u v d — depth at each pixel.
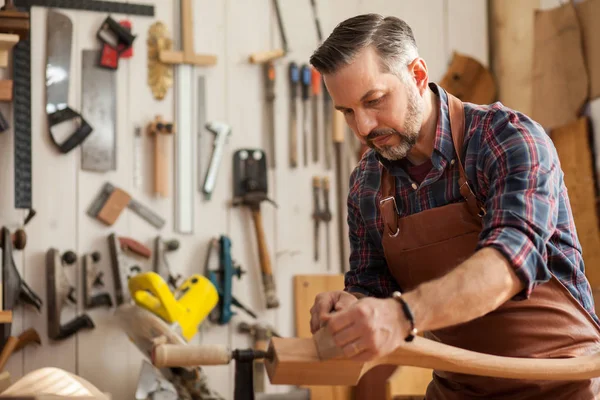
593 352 1.83
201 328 3.95
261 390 3.95
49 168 3.81
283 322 4.15
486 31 4.62
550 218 1.66
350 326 1.44
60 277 3.70
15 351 3.66
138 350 3.84
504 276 1.53
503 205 1.66
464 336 1.94
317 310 1.84
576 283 1.88
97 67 3.92
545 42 4.29
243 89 4.18
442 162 1.94
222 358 1.49
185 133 4.03
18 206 3.67
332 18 4.39
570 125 4.08
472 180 1.89
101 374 3.78
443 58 4.56
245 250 4.11
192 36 4.08
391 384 3.28
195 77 4.09
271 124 4.20
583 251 3.94
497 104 1.93
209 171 4.03
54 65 3.84
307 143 4.29
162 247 3.89
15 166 3.68
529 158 1.73
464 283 1.50
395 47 1.84
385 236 2.09
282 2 4.30
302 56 4.32
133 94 3.98
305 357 1.48
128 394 3.80
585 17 4.11
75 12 3.92
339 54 1.80
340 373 1.50
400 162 2.05
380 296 2.19
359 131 1.87
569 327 1.84
